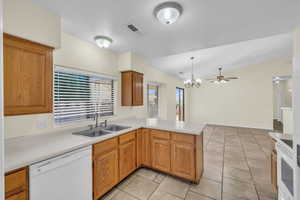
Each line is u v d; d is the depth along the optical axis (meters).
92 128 2.27
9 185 1.03
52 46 1.56
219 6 1.44
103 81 2.76
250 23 1.74
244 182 2.20
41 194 1.19
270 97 5.79
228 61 5.02
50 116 1.90
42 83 1.49
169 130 2.27
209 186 2.10
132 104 2.96
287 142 1.40
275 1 1.36
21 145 1.45
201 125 2.48
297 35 1.79
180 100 6.81
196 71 5.73
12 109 1.27
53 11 1.54
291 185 1.15
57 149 1.34
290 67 5.44
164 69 4.61
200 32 1.99
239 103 6.38
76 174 1.47
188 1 1.38
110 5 1.45
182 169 2.19
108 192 1.96
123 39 2.25
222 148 3.71
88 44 2.40
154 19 1.70
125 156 2.21
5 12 1.23
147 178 2.31
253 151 3.50
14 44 1.29
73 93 2.22
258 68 5.99
